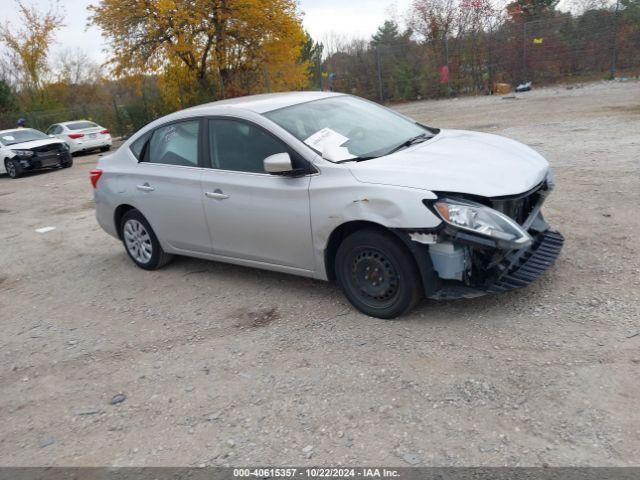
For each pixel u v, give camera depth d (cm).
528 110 1592
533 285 427
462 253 367
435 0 2606
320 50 3206
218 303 486
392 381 333
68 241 775
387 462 270
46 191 1257
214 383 361
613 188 655
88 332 468
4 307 557
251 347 400
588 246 489
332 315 429
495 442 273
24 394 384
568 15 2273
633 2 2136
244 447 295
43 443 325
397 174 383
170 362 396
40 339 468
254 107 478
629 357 323
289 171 414
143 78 2431
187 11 2203
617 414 280
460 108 1970
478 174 380
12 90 3666
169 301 507
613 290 403
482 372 329
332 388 336
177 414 333
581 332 355
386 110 539
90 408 354
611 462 251
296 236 433
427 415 299
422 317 404
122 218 598
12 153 1592
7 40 3466
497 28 2422
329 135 439
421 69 2603
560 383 309
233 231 479
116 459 301
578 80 2280
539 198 427
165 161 535
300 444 291
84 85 4384
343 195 394
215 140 488
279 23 2295
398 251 380
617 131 1037
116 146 2438
